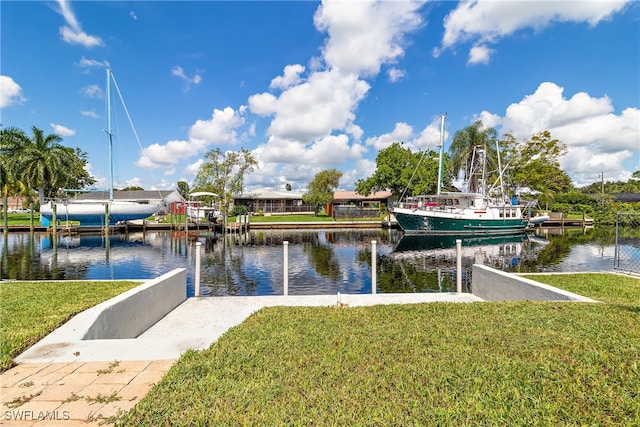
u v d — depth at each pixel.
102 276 13.29
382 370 3.02
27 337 3.92
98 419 2.41
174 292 6.96
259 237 29.06
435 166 40.41
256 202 57.19
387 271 14.02
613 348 3.30
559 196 46.34
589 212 43.56
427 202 32.03
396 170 41.59
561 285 7.63
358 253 19.34
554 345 3.44
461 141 36.62
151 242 25.19
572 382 2.74
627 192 67.62
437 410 2.39
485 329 4.02
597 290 7.13
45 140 33.03
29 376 3.09
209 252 19.83
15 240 26.05
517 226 31.06
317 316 4.84
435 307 5.22
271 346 3.56
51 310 5.20
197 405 2.49
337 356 3.30
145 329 5.79
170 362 3.36
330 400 2.55
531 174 37.28
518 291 6.55
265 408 2.45
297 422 2.28
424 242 25.00
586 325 4.02
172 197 49.38
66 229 30.30
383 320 4.57
